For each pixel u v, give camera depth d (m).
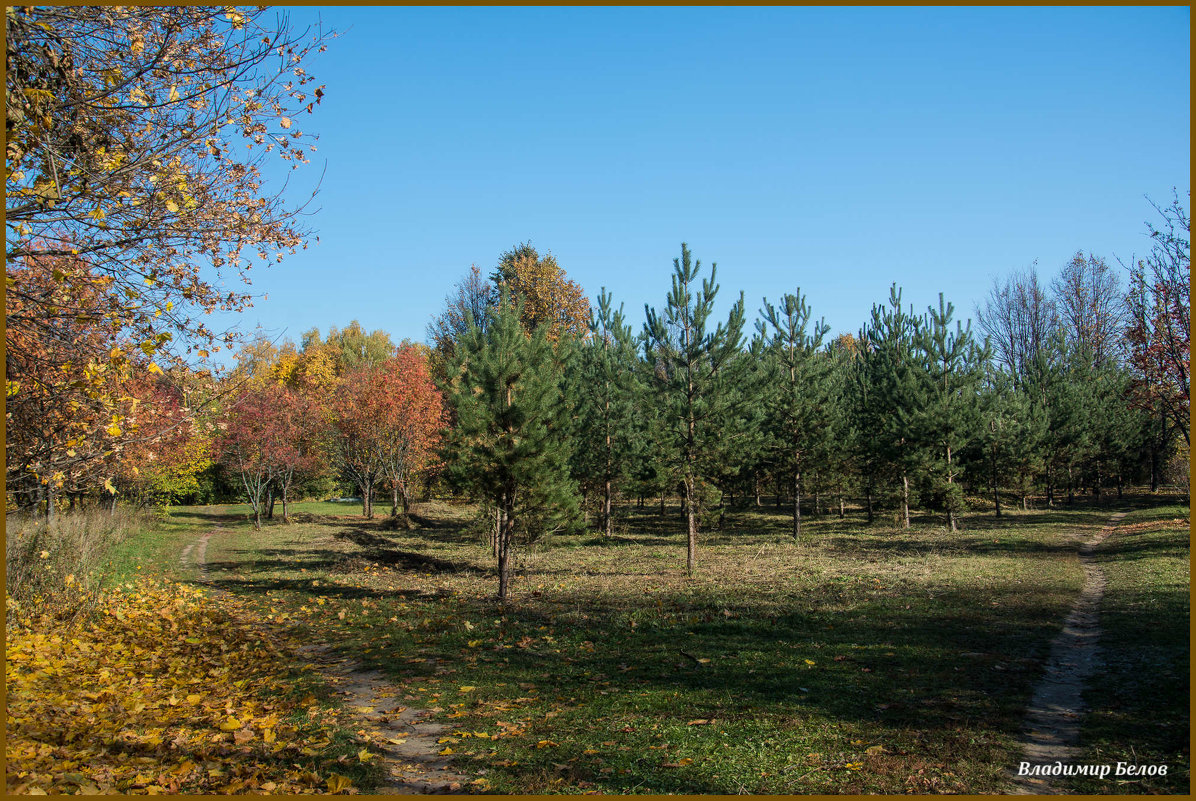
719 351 19.91
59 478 7.20
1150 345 21.30
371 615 13.60
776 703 7.15
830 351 39.62
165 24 7.18
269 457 36.91
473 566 22.11
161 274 7.74
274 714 6.91
